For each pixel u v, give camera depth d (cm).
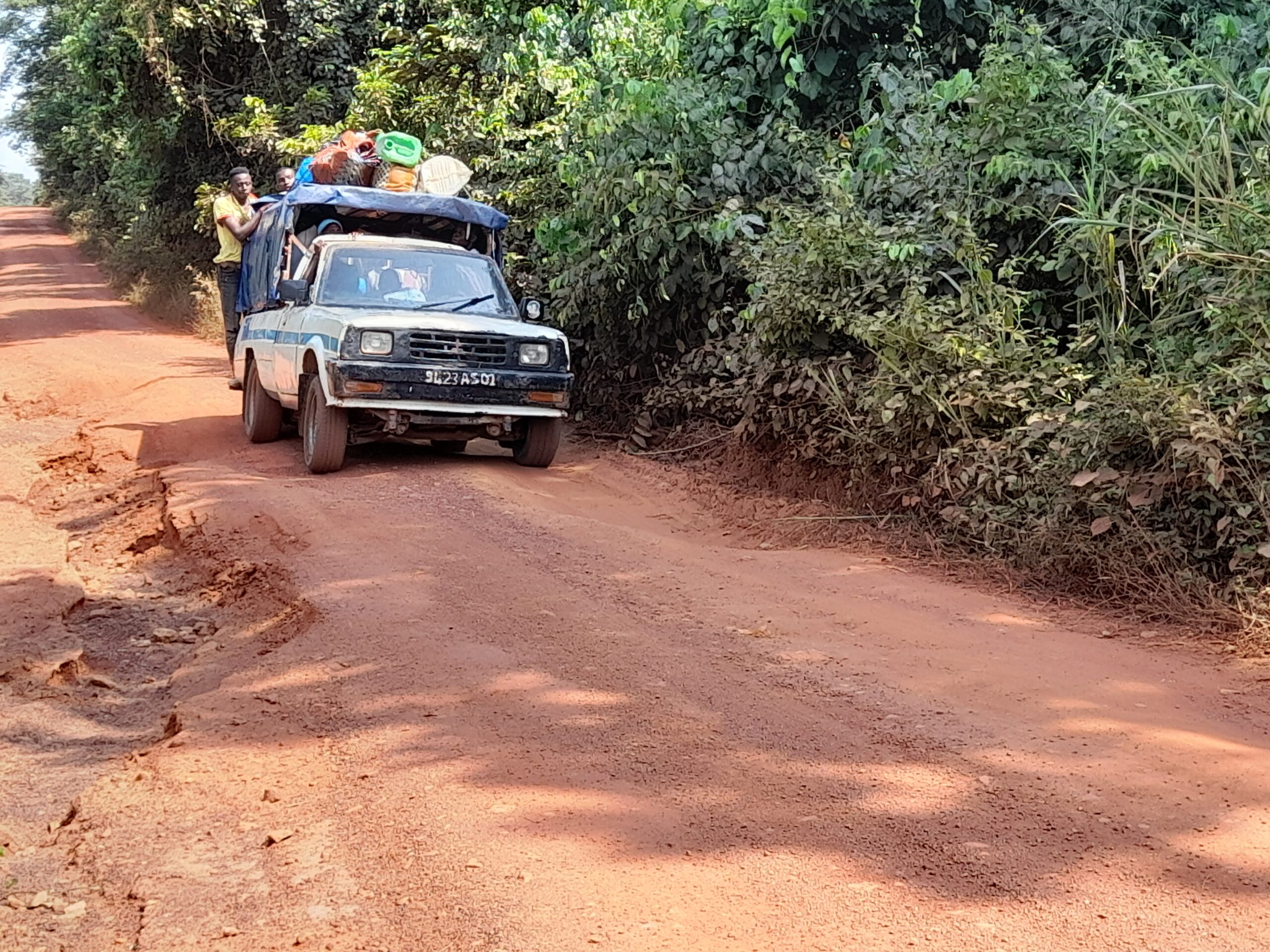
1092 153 856
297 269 1163
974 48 1173
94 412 1468
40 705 596
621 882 355
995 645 589
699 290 1175
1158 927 326
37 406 1529
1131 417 687
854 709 497
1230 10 1118
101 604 772
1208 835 381
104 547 920
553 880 357
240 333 1312
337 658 575
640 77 1345
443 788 426
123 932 368
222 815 435
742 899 344
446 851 380
